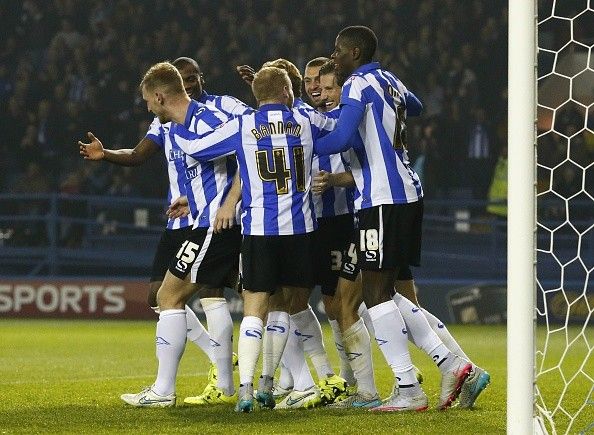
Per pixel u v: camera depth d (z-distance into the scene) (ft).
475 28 209.15
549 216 183.73
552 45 202.69
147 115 204.44
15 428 52.16
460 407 60.18
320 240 64.85
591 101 194.29
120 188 195.21
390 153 58.03
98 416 56.65
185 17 215.10
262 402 60.03
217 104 68.28
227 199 60.03
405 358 58.49
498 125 197.98
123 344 120.06
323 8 214.69
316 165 65.98
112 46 211.41
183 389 73.41
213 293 64.80
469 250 192.95
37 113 206.80
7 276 184.65
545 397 67.10
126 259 186.80
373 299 58.65
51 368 91.40
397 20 212.64
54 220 181.47
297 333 61.41
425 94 202.90
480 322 160.04
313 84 69.00
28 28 221.05
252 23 212.23
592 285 156.66
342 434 50.03
